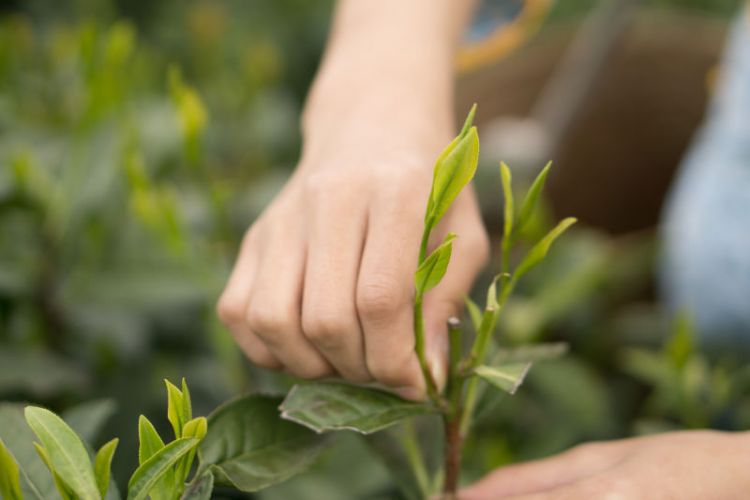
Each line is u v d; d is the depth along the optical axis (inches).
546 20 66.0
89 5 50.0
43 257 28.1
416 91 24.5
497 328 31.2
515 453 30.4
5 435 20.8
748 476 22.0
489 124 52.3
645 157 50.9
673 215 40.1
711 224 34.6
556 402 30.3
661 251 41.1
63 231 28.0
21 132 31.9
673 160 51.1
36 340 28.4
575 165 49.6
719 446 22.5
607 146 49.8
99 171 28.0
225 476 20.6
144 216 27.1
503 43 37.1
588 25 48.1
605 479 22.0
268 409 21.7
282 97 60.2
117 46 27.6
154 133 32.6
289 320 21.4
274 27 65.8
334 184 21.8
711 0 63.4
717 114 38.3
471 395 21.9
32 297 28.2
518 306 31.1
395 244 21.1
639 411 35.2
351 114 24.0
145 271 28.6
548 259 33.4
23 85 35.2
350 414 20.8
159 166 32.4
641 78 49.3
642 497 21.7
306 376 22.0
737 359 35.5
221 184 31.8
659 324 37.0
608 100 49.1
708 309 35.3
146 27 59.6
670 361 27.0
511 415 31.2
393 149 22.7
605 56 40.4
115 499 20.7
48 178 29.3
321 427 20.5
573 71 43.6
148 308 29.1
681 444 22.7
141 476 19.2
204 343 30.7
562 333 35.7
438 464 23.9
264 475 21.1
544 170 20.4
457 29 27.2
